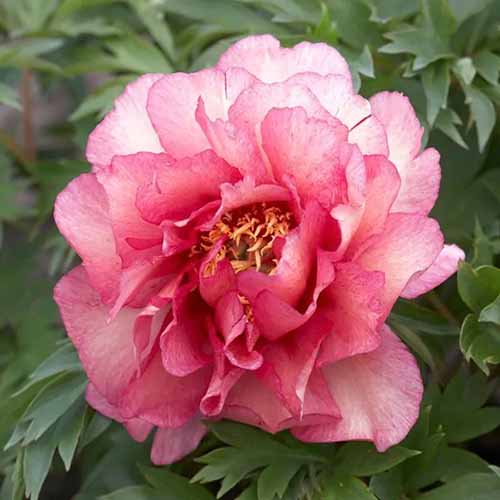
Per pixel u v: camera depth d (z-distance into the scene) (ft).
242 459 1.58
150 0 2.06
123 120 1.55
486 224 1.88
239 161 1.43
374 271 1.38
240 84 1.50
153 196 1.43
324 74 1.55
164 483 1.63
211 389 1.40
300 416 1.40
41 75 2.35
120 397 1.51
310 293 1.44
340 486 1.57
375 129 1.46
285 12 1.91
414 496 1.60
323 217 1.41
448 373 1.77
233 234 1.47
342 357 1.43
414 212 1.49
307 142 1.41
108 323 1.40
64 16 2.13
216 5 2.01
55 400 1.64
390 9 1.94
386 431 1.46
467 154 1.90
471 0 1.90
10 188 2.19
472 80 1.86
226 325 1.43
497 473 1.51
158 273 1.47
